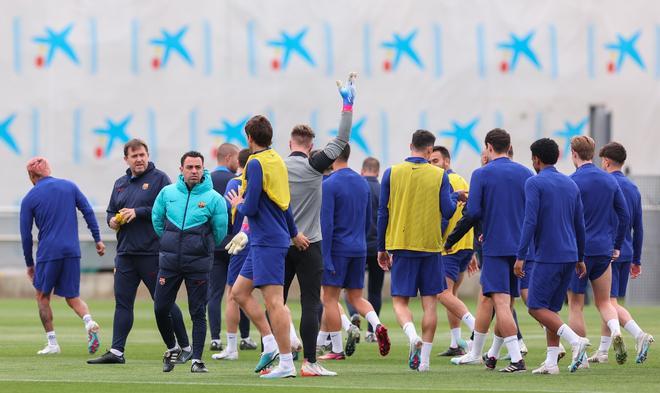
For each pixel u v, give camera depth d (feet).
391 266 142.92
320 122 268.62
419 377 131.23
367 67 269.44
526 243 132.46
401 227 139.03
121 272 148.77
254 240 128.98
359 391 116.06
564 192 134.82
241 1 267.39
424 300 139.85
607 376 132.46
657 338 188.55
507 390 117.08
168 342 143.54
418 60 270.26
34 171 165.48
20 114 265.13
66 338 189.16
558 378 130.31
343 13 268.82
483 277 138.31
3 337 190.80
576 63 273.95
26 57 265.54
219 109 266.77
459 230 138.62
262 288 129.18
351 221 153.07
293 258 132.16
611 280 152.56
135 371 138.10
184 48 266.36
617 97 275.18
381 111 269.23
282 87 267.80
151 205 148.15
